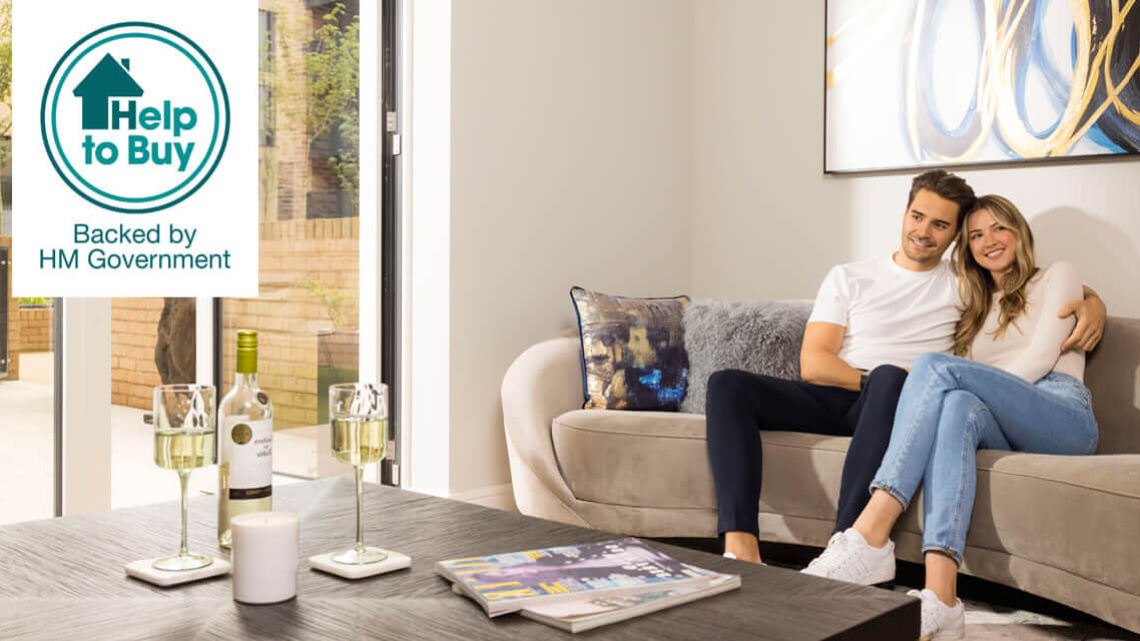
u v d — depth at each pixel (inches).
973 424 88.9
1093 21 122.8
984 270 110.7
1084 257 125.6
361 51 134.6
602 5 148.6
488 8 131.3
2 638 39.6
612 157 150.9
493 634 40.9
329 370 136.6
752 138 157.8
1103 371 108.7
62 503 107.3
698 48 164.6
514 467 116.4
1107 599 78.3
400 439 133.2
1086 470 81.6
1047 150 127.0
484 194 131.6
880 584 102.7
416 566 50.8
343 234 136.6
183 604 44.5
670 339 124.3
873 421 94.4
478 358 131.6
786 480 100.9
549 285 141.2
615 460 107.7
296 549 45.8
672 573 48.4
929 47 137.1
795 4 152.0
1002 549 87.0
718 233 162.6
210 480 136.2
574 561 50.3
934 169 136.9
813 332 111.0
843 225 147.4
